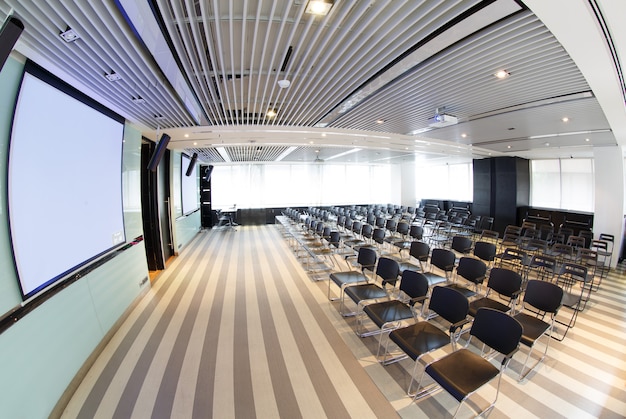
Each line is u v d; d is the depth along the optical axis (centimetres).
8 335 180
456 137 612
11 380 179
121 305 361
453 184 1307
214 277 541
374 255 398
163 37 200
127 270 390
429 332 252
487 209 994
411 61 253
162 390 239
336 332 333
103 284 319
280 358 282
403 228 677
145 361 279
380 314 282
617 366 270
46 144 227
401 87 321
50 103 232
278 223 1278
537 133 548
